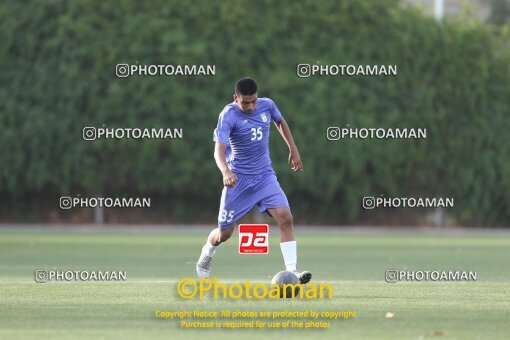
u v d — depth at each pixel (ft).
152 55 424.05
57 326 122.01
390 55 432.66
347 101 428.97
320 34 430.61
